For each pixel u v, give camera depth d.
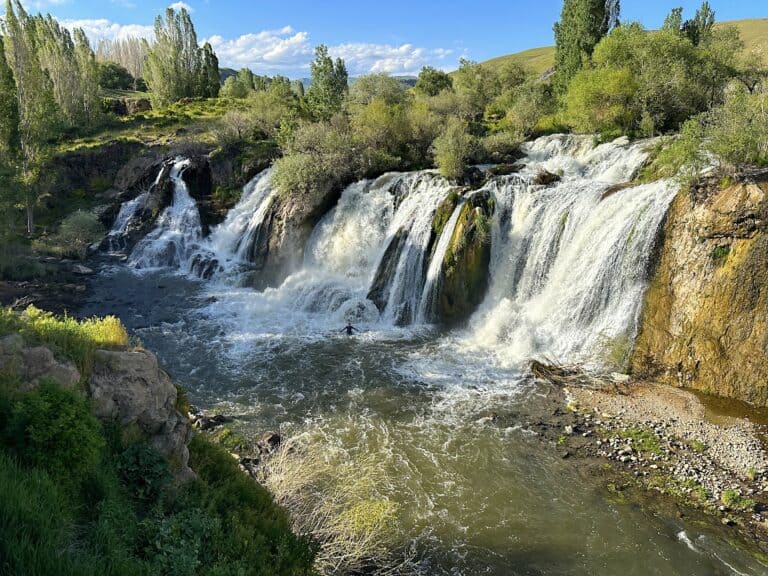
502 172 32.09
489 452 16.34
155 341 25.34
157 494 9.41
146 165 50.00
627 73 36.81
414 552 12.54
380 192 33.31
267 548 9.67
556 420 17.97
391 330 26.45
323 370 22.09
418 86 71.69
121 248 40.94
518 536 13.09
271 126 50.19
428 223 28.41
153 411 10.55
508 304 25.25
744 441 16.34
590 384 20.12
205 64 97.12
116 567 6.88
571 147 36.25
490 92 62.44
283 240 34.47
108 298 31.56
